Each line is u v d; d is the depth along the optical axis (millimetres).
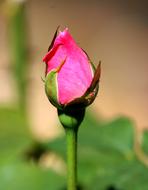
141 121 936
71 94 374
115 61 1101
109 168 483
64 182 577
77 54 368
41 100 902
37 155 631
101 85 1002
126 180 469
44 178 579
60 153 543
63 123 390
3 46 1106
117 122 529
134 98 983
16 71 698
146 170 477
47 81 374
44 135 852
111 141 524
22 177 582
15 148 627
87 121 545
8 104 688
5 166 586
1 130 653
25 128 663
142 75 1063
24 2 681
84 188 528
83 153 528
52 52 366
